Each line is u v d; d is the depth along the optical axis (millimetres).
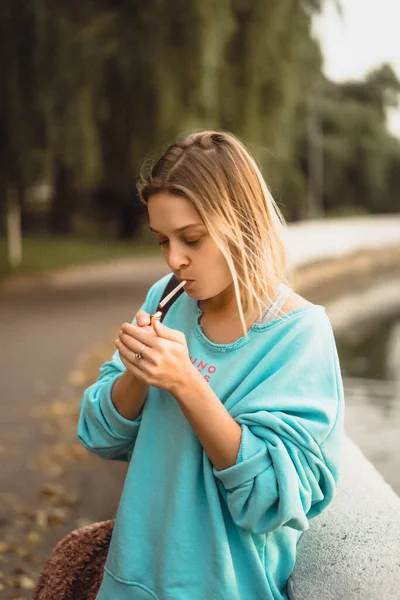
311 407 1413
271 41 14430
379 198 45031
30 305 13031
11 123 14203
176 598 1462
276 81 14727
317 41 16625
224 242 1414
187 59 13383
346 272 21734
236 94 14500
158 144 13758
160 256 24078
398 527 1685
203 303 1584
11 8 13664
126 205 29875
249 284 1438
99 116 13805
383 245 25688
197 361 1542
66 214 31625
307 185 40594
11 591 3154
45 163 14484
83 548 1806
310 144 40250
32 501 4176
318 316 1492
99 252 24672
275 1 14375
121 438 1638
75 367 7867
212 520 1451
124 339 1386
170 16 13242
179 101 13539
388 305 15805
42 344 9266
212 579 1454
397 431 6133
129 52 13523
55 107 13711
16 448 5098
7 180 16500
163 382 1363
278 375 1441
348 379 8336
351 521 1727
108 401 1607
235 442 1396
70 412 6004
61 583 1789
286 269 1535
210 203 1403
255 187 1466
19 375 7477
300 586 1546
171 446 1533
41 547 3613
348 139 42625
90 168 13984
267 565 1524
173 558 1474
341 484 1936
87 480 4523
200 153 1437
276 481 1376
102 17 13562
